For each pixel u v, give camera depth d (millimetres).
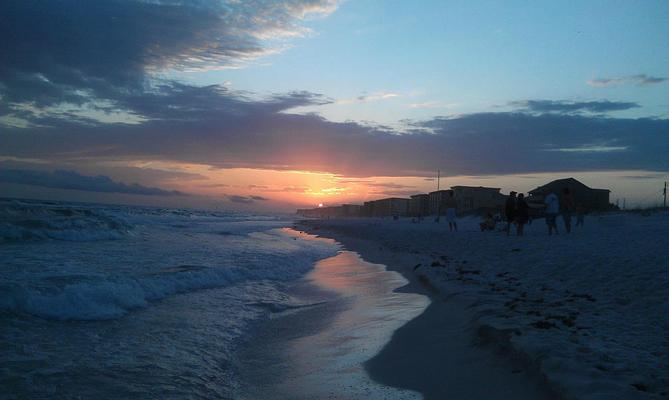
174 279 10203
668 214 30828
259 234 34844
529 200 45438
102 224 24500
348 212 186125
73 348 5707
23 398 4227
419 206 101312
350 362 5543
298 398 4508
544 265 11234
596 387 3787
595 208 45312
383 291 10773
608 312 6582
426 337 6359
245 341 6598
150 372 5098
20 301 7016
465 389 4438
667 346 4949
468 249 17078
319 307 9117
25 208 29094
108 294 8102
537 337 5211
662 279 8109
